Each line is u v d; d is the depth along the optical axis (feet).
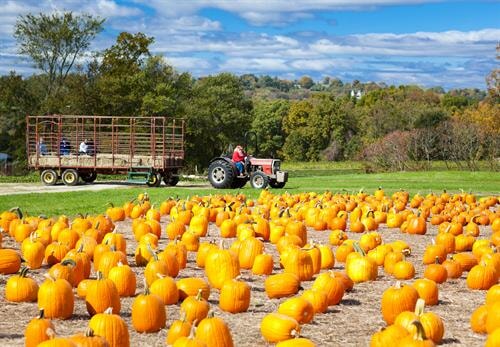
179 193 85.05
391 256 36.32
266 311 27.91
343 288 29.30
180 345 18.11
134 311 24.36
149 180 104.68
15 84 180.86
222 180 95.66
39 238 38.19
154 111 183.62
